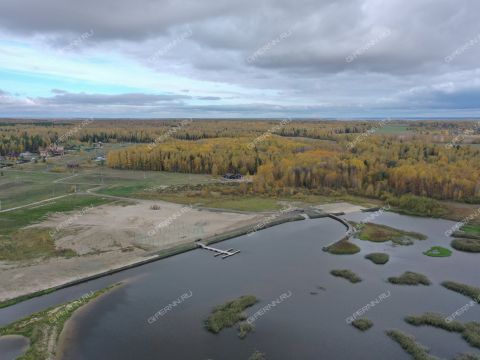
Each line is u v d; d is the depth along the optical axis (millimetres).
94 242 67250
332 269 58000
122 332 41000
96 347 38375
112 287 51531
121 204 96000
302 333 40938
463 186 100812
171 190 113250
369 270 57719
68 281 52531
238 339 39938
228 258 62625
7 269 55938
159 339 39844
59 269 56281
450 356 37125
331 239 72500
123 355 37250
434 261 61156
